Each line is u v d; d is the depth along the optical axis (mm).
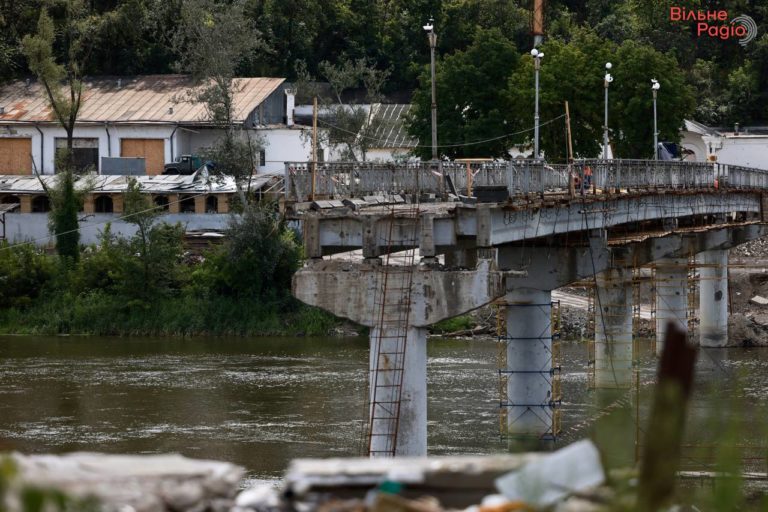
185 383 161250
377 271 90875
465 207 93625
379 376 90125
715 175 194000
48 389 155375
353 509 30656
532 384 131000
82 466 31297
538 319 132250
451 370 176125
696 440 91750
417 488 31984
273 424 132875
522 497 30094
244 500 31391
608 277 159250
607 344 150000
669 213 166875
